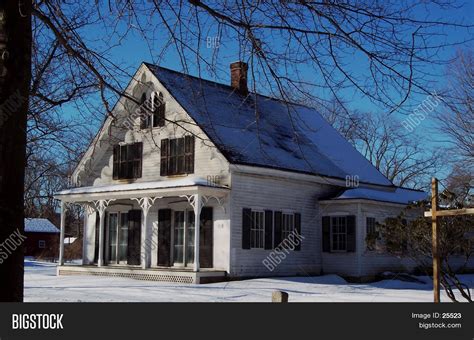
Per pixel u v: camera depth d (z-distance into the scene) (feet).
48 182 112.47
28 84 18.22
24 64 18.04
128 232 86.58
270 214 79.41
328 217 85.46
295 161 84.28
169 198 82.07
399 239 41.19
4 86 17.49
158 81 79.05
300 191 84.38
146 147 85.15
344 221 83.97
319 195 87.15
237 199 75.41
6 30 17.79
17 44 17.90
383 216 85.76
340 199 83.51
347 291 63.31
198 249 71.46
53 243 168.55
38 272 95.35
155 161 83.76
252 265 76.59
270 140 85.66
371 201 82.84
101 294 56.75
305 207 84.74
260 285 68.13
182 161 79.97
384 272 84.02
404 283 75.15
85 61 22.22
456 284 37.32
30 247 191.52
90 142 49.44
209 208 76.69
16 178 17.40
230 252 73.97
